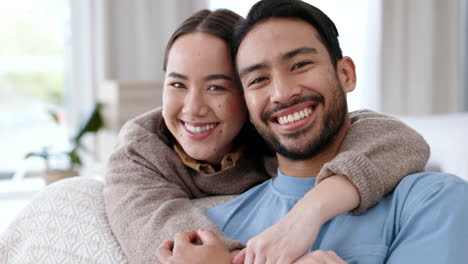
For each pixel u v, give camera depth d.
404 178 0.87
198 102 1.03
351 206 0.83
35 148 3.13
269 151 1.19
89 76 3.08
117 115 2.63
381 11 3.67
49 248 1.01
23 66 3.12
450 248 0.75
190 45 1.02
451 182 0.81
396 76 3.77
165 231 0.92
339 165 0.84
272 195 1.02
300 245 0.78
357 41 3.65
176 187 1.09
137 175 1.07
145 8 3.13
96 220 1.03
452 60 3.91
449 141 2.14
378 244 0.83
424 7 3.78
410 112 3.81
